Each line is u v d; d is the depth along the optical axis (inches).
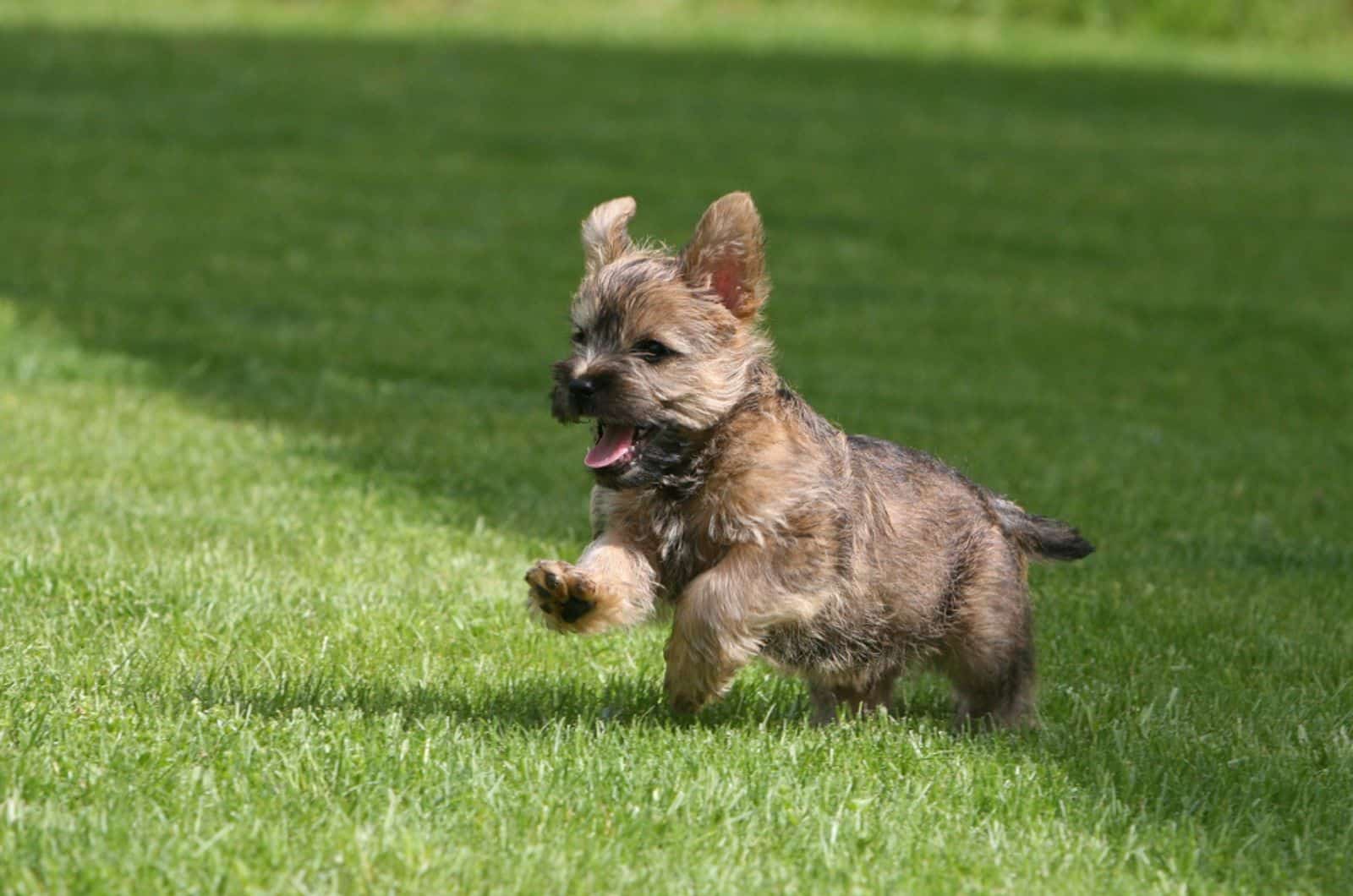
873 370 761.6
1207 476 593.6
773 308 900.6
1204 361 829.8
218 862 231.3
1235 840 266.2
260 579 402.0
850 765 291.7
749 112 1551.4
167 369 685.9
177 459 534.6
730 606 293.6
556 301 878.4
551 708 325.1
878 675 332.2
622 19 2005.4
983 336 861.8
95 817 241.8
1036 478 570.9
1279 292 1004.6
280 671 335.9
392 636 369.4
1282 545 502.6
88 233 974.4
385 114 1422.2
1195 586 450.9
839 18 2087.8
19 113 1322.6
